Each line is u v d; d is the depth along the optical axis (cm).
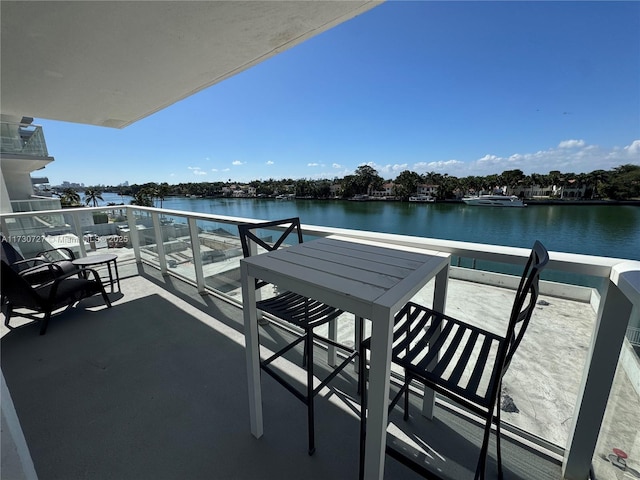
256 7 133
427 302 145
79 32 143
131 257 397
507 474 112
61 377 171
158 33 151
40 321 238
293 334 219
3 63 170
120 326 231
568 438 112
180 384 165
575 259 97
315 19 146
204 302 276
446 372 131
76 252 356
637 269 83
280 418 140
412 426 134
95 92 230
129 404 149
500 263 116
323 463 117
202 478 111
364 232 165
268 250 173
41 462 118
